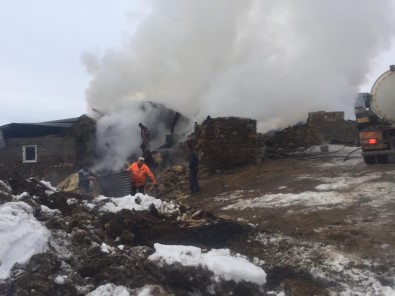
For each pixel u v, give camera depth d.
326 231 6.96
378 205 8.15
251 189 12.05
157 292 4.73
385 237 6.36
